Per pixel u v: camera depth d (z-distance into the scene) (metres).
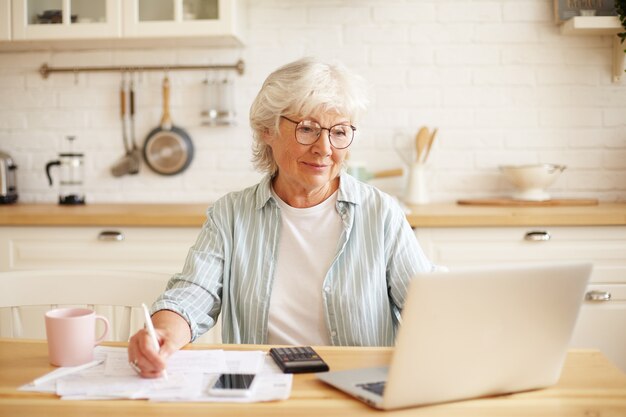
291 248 1.51
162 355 1.13
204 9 2.89
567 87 3.14
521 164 3.17
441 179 3.20
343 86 1.42
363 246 1.50
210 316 1.47
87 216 2.65
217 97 3.21
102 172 3.29
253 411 0.93
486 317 0.93
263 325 1.48
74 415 0.92
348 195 1.52
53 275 1.48
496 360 0.97
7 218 2.67
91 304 1.48
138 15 2.91
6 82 3.29
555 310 0.97
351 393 0.98
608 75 3.12
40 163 3.30
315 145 1.43
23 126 3.29
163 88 3.22
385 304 1.50
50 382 1.04
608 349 2.55
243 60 3.21
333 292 1.46
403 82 3.18
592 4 3.04
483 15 3.14
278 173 1.58
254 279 1.50
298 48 3.19
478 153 3.18
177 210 2.82
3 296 1.45
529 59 3.14
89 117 3.28
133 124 3.26
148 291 1.47
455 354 0.93
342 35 3.18
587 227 2.55
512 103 3.15
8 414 0.92
